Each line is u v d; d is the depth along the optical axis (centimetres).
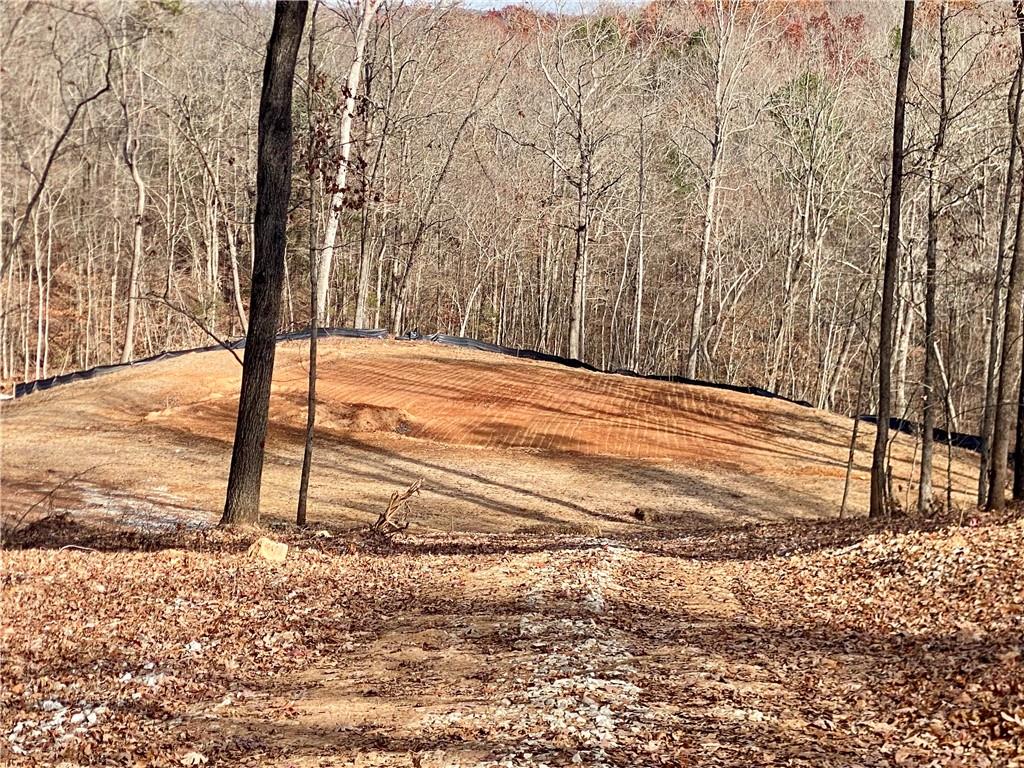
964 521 1681
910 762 733
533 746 758
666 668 1007
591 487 2864
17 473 2459
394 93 4888
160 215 5538
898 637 1146
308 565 1483
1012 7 1933
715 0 5091
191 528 1858
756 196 6250
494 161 6469
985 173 2836
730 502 2777
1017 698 823
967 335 4525
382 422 3281
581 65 5106
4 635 1037
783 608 1387
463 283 6888
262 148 1628
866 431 3584
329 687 948
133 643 1038
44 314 5003
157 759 755
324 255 4231
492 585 1420
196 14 4597
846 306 5431
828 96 5231
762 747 768
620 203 6216
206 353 3962
